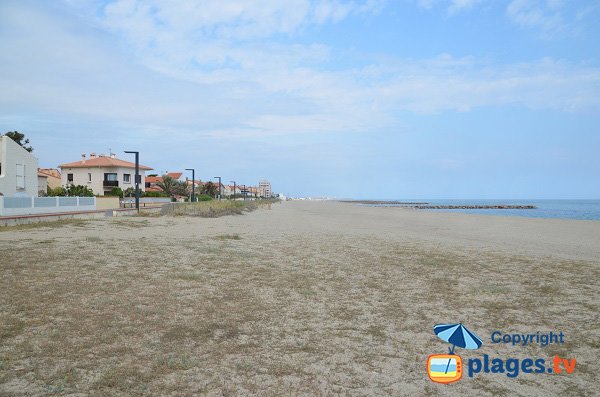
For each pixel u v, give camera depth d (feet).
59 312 20.97
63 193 146.00
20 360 15.28
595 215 216.54
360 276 32.68
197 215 114.83
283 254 43.57
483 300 25.73
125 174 223.92
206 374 14.73
